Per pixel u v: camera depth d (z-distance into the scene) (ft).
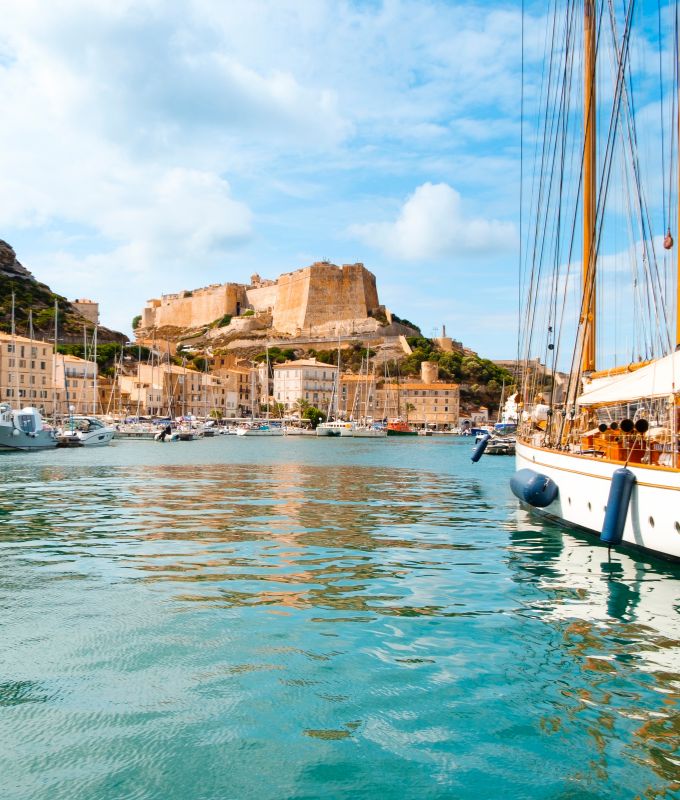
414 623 41.93
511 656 36.45
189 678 33.42
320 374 649.61
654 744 27.48
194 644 38.01
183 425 459.73
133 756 26.43
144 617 42.80
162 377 573.74
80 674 33.83
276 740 27.68
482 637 39.40
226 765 25.89
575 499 67.41
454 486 138.31
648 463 59.16
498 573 55.16
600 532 61.87
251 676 33.68
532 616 43.42
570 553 62.85
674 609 44.78
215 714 29.81
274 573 55.16
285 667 34.81
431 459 244.83
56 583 51.49
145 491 121.29
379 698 31.37
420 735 28.12
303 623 41.83
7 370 476.13
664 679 33.53
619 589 49.70
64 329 647.56
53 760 26.12
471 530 78.07
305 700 31.17
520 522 84.89
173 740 27.63
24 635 39.37
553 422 87.04
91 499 108.37
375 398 645.51
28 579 52.75
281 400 647.97
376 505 103.50
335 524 83.10
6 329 606.55
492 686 32.68
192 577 53.62
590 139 88.43
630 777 25.25
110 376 597.11
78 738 27.71
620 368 75.61
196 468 181.98
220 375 650.84
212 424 517.14
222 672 34.14
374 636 39.47
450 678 33.55
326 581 52.54
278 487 131.13
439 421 647.56
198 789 24.39
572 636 39.55
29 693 31.68
